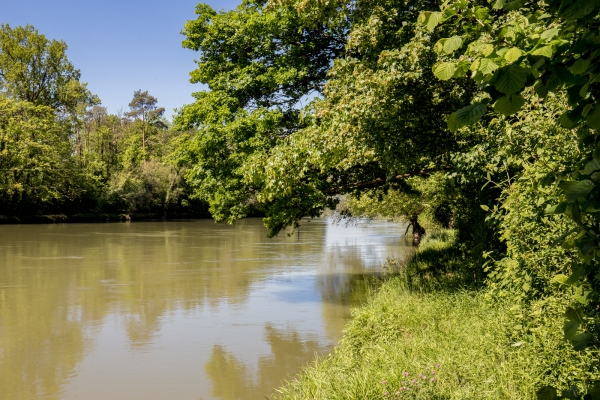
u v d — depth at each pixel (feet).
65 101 199.21
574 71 6.95
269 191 40.09
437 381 20.02
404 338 28.40
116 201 212.43
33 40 192.24
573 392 6.41
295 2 42.29
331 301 49.42
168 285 59.00
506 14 18.26
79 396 27.50
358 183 47.37
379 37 35.53
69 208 200.13
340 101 33.47
